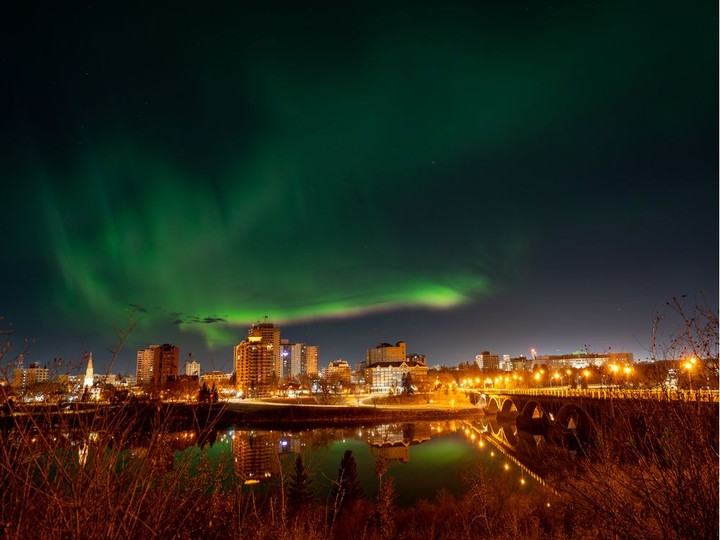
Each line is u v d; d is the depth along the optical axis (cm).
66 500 400
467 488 3888
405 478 5025
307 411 11956
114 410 455
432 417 11862
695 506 462
